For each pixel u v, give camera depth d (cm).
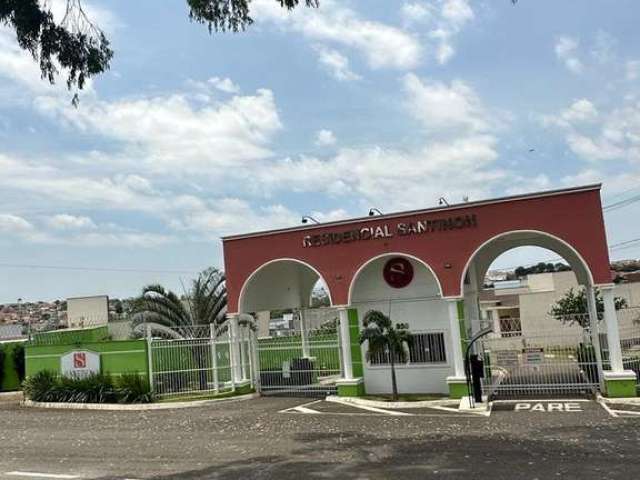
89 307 4850
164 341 2206
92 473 1091
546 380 1977
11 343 3084
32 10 923
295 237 2106
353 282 2016
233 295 2198
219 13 948
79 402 2167
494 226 1855
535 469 970
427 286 2041
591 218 1759
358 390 2019
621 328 3341
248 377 2320
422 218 1939
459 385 1848
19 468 1169
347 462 1080
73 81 991
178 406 2030
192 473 1053
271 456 1164
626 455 1039
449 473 970
